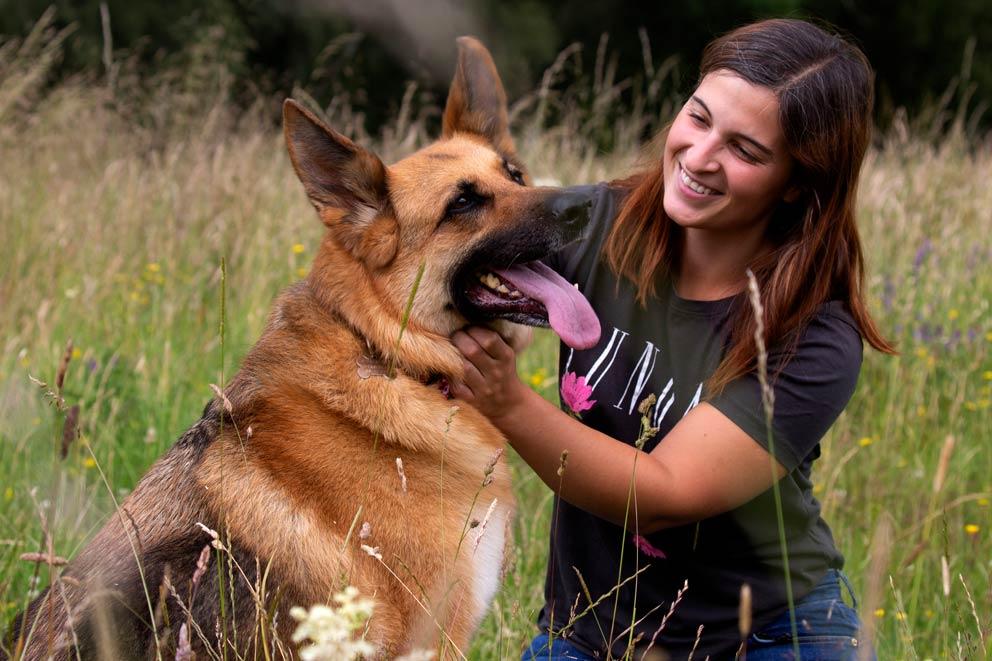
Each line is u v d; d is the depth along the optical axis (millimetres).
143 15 12914
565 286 3152
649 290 3100
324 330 3021
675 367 3021
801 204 2932
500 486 3059
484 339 2697
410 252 3094
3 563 3488
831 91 2756
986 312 5902
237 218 6426
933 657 3410
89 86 10883
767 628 2992
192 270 6246
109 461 4230
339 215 3080
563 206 3186
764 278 2902
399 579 2566
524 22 14344
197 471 2873
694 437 2746
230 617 2629
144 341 5406
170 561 2693
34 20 12805
